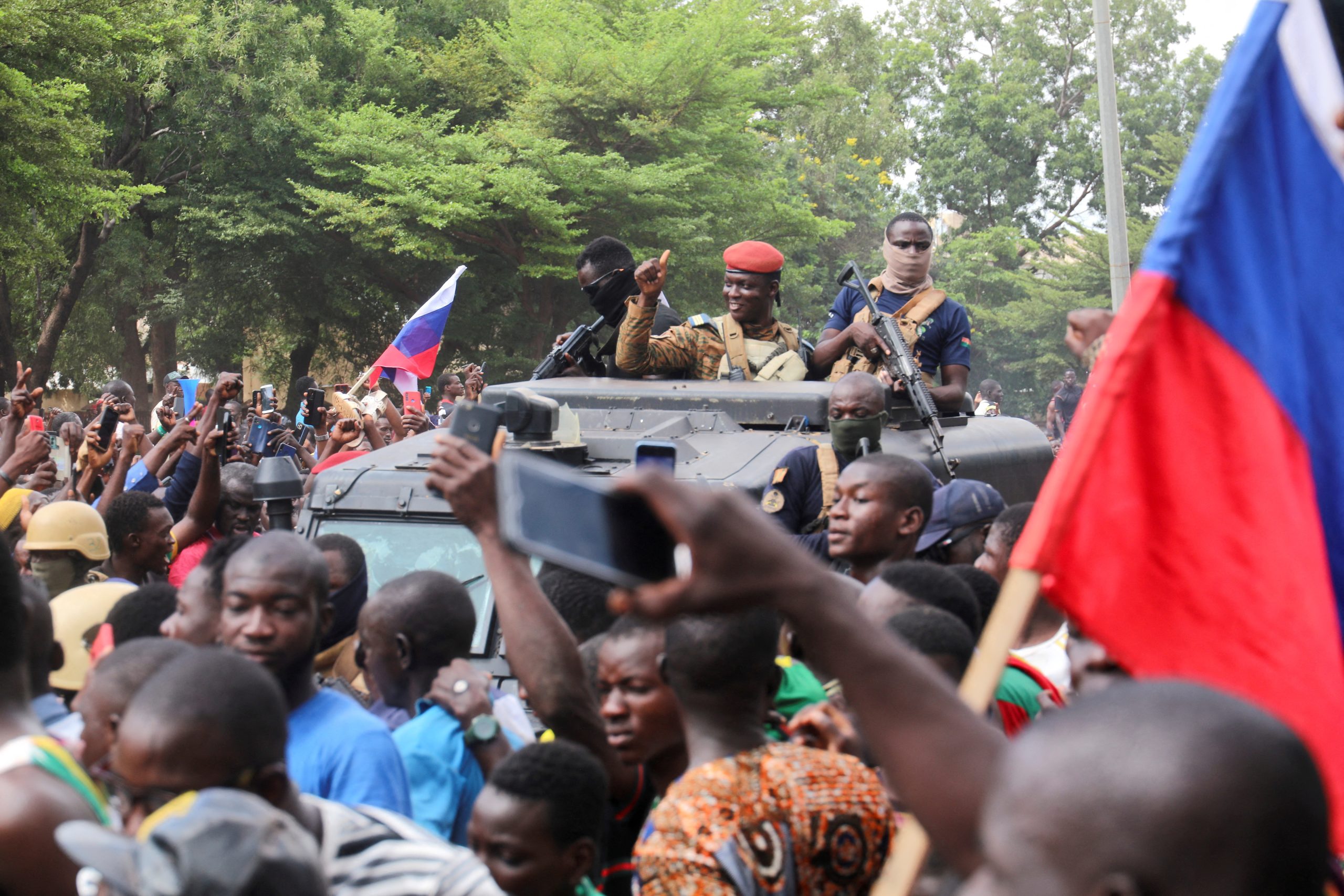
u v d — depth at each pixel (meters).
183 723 2.16
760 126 39.94
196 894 1.51
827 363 7.26
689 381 6.82
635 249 31.86
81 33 23.05
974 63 58.72
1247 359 2.28
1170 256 2.29
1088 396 2.24
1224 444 2.22
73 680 4.02
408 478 5.67
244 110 31.08
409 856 2.61
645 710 2.95
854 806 2.37
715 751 2.57
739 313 7.14
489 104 35.78
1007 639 2.02
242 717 2.21
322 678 4.71
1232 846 1.00
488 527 2.91
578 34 32.75
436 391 34.12
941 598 3.43
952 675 3.03
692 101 33.06
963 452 6.97
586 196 31.84
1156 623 2.12
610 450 6.00
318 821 2.52
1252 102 2.37
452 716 3.40
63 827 1.73
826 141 53.66
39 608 3.25
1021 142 57.66
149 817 2.11
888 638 1.53
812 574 1.50
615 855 3.23
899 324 7.28
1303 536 2.21
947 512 5.32
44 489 6.70
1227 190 2.34
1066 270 46.97
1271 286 2.32
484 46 34.88
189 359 36.38
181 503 6.89
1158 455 2.21
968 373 7.50
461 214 29.44
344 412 10.23
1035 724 1.14
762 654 2.59
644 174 30.66
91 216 25.98
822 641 1.51
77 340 33.59
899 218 7.48
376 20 33.78
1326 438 2.30
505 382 33.84
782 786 2.35
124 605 3.91
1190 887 1.00
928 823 1.51
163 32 27.14
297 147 31.67
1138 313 2.25
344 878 2.53
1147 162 56.31
